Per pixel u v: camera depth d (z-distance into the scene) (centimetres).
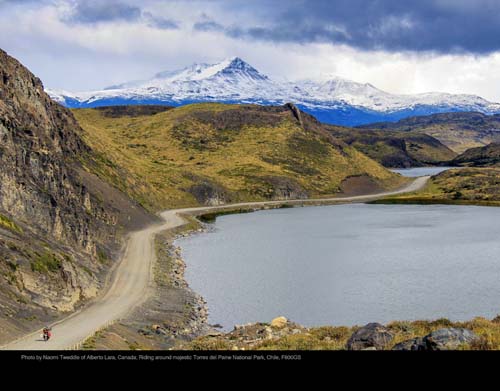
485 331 2648
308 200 19488
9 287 4444
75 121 14925
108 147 16812
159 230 11375
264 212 16300
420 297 6331
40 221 6331
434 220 13762
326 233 11662
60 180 8125
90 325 4453
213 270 7962
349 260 8600
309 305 6062
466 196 19612
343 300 6250
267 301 6253
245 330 3909
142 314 5234
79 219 7406
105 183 12181
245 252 9462
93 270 6638
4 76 9738
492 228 12106
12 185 6234
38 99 11156
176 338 4650
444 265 8094
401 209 16875
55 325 4409
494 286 6800
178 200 16450
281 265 8281
